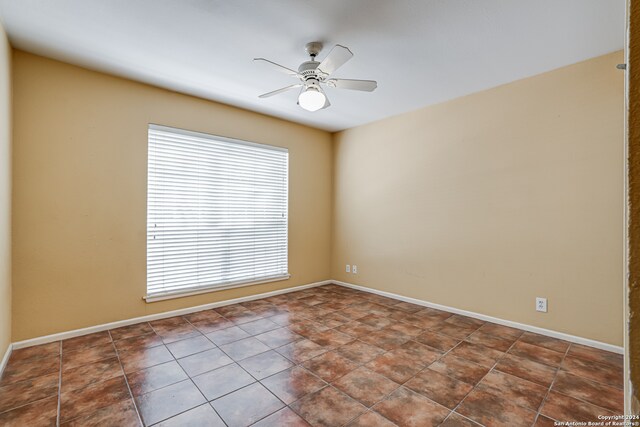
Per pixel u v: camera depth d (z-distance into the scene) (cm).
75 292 286
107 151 303
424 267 387
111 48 259
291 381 215
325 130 498
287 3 204
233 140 389
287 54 268
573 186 277
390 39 243
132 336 288
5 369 228
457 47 253
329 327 314
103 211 300
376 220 443
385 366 235
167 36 242
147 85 326
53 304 276
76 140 286
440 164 371
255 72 300
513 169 312
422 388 207
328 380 216
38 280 269
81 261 289
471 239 344
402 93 344
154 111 330
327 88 331
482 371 228
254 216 414
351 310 368
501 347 267
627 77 39
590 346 267
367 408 186
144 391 203
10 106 248
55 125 276
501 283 321
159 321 327
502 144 320
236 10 211
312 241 483
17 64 260
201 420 176
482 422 174
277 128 436
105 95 302
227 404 190
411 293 400
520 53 261
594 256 267
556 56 265
